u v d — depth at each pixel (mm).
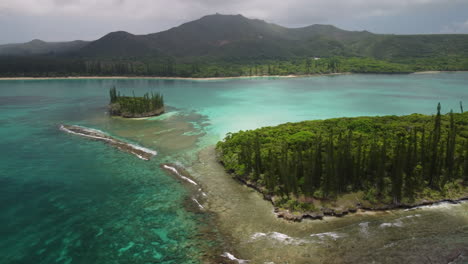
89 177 64625
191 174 65188
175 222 47500
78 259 39781
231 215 48875
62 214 50469
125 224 47375
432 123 80438
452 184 53688
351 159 54000
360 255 38688
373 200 49781
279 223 46094
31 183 61938
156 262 38750
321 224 45438
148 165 70875
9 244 42875
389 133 73688
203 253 40094
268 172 55719
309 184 50938
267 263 37688
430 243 40875
